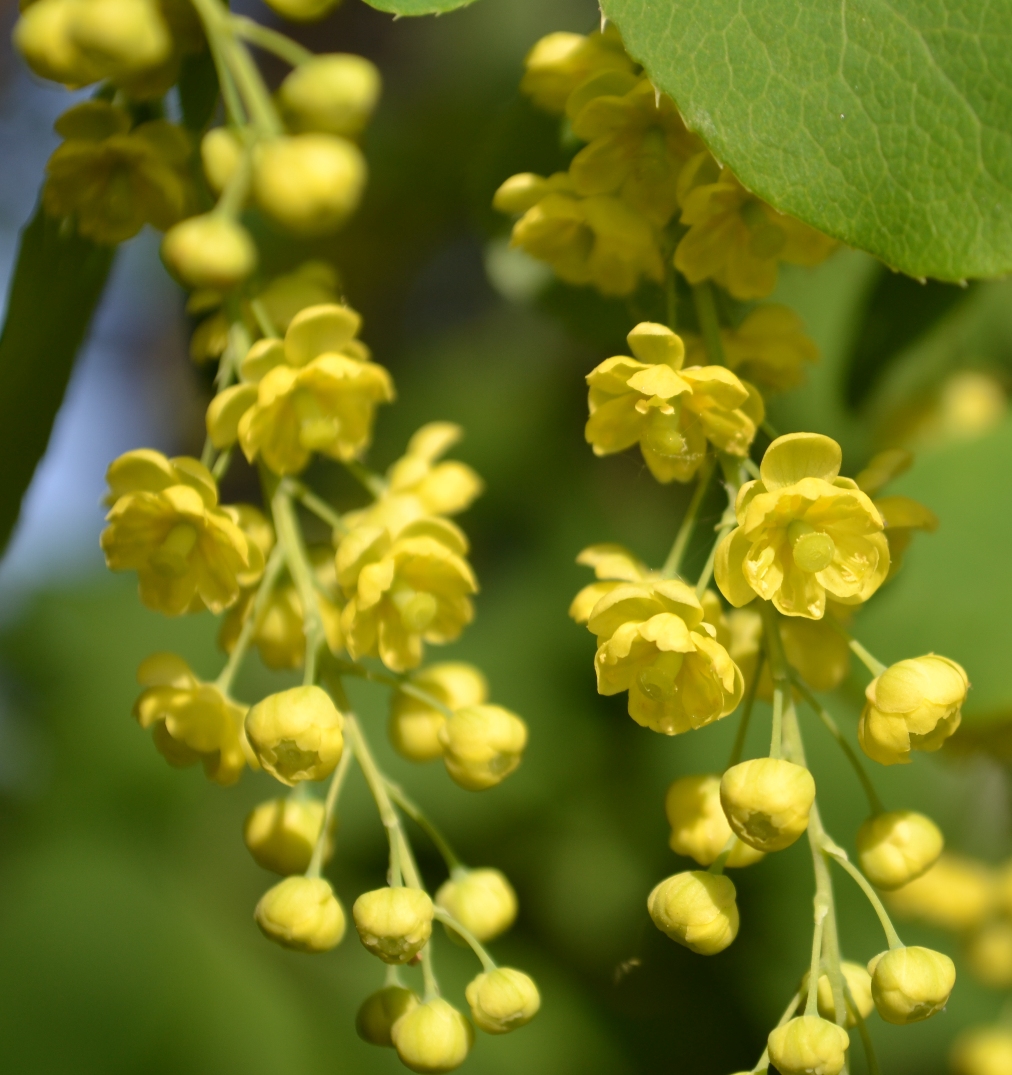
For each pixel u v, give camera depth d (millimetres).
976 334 213
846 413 184
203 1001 180
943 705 137
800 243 144
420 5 139
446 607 147
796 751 138
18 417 160
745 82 137
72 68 141
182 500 143
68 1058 176
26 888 188
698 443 141
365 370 145
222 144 142
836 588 138
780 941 202
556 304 179
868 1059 137
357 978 195
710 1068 193
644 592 136
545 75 148
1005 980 187
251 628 146
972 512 175
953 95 136
